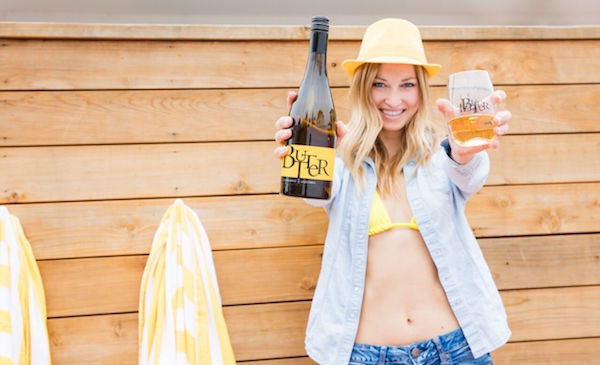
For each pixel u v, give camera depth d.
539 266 1.64
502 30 1.62
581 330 1.64
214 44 1.57
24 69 1.51
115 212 1.54
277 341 1.58
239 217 1.58
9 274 1.36
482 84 1.10
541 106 1.65
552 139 1.66
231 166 1.58
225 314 1.57
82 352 1.52
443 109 1.11
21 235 1.46
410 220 1.30
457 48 1.63
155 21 2.12
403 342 1.24
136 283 1.54
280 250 1.59
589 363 1.64
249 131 1.58
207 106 1.57
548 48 1.66
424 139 1.35
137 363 1.53
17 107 1.51
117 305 1.53
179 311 1.36
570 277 1.65
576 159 1.66
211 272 1.46
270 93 1.59
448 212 1.29
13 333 1.34
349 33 1.59
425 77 1.34
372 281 1.28
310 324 1.34
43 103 1.52
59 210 1.52
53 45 1.52
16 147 1.51
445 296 1.27
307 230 1.60
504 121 1.07
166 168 1.56
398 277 1.27
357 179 1.32
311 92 1.25
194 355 1.36
